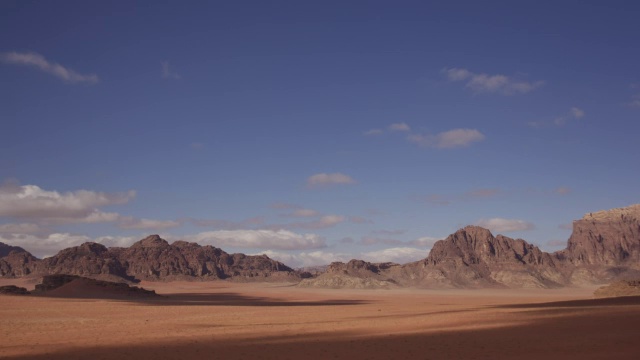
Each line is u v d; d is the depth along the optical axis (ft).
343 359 148.87
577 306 361.10
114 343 191.72
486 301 647.56
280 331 234.99
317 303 642.22
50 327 271.69
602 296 526.16
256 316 351.67
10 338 215.72
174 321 309.83
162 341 197.26
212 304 581.53
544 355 146.41
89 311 402.52
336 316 344.28
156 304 532.73
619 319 240.12
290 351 166.09
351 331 229.86
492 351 157.48
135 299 652.89
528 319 263.29
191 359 152.66
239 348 174.40
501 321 258.37
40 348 179.42
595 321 235.81
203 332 234.38
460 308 419.54
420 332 217.56
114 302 549.13
